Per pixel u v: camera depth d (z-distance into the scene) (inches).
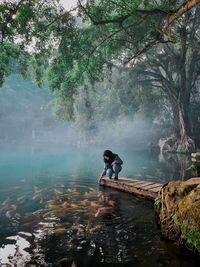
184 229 119.7
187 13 443.5
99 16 382.0
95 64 522.6
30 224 153.9
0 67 398.6
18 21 335.0
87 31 485.4
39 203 204.8
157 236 133.5
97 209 186.4
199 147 776.9
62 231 141.3
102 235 135.0
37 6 317.1
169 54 701.9
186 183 145.9
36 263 105.6
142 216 169.3
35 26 363.3
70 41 443.5
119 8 363.9
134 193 237.3
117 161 283.0
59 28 375.6
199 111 902.4
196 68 754.2
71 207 191.6
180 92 746.2
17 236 135.0
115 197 226.8
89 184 290.5
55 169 424.5
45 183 296.7
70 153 805.2
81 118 1203.9
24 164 500.1
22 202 208.2
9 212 179.5
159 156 677.3
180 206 129.7
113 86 963.3
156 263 104.0
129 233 137.9
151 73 835.4
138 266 101.7
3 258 110.2
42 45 401.1
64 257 110.2
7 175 359.6
